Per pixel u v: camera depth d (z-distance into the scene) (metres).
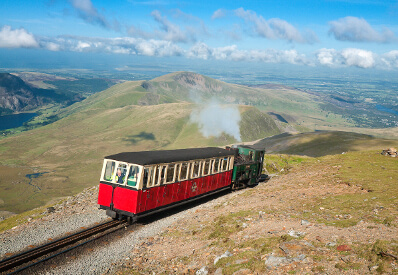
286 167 44.41
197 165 25.73
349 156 42.12
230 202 24.34
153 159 21.00
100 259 15.81
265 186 29.95
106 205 21.41
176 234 18.42
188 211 24.67
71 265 15.03
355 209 17.72
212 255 13.80
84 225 20.97
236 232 16.19
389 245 11.16
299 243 12.74
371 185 23.91
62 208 26.39
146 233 19.61
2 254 16.36
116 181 21.00
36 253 15.88
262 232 15.34
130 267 14.77
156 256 15.70
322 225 15.18
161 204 22.28
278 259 11.49
